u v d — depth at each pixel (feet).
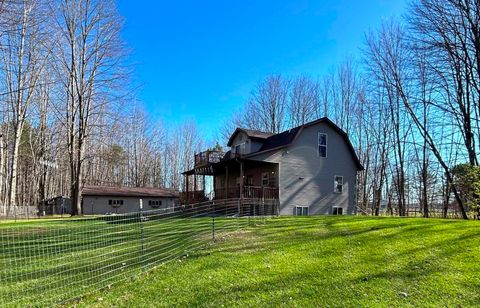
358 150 109.40
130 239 31.76
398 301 15.14
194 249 26.27
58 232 33.42
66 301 16.12
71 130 78.48
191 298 16.05
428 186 90.43
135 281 18.89
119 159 98.17
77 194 75.97
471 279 17.46
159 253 25.45
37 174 118.01
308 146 70.69
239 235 31.48
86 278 19.57
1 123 99.40
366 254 22.79
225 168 75.10
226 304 15.25
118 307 15.33
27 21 56.34
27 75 83.25
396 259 21.34
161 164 171.32
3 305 15.60
